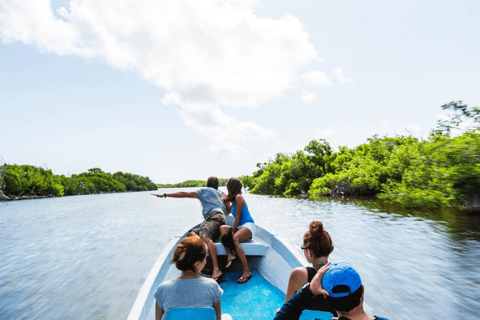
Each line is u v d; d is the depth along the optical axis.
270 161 64.50
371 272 6.35
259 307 2.58
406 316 4.38
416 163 19.80
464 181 15.04
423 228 11.10
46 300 5.48
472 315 4.36
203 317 1.42
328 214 16.67
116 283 6.37
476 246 8.22
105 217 21.23
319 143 50.66
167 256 2.88
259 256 3.54
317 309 1.86
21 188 70.06
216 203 3.61
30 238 12.68
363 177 29.42
